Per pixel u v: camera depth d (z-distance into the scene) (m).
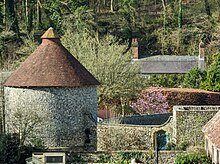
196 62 113.75
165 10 136.38
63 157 54.28
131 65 83.88
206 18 136.12
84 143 61.16
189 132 58.53
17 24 109.69
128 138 59.75
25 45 102.50
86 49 83.19
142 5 141.50
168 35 131.25
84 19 120.38
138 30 132.50
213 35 130.00
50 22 119.38
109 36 102.06
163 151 54.56
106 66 80.81
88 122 61.28
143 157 54.88
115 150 58.34
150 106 85.44
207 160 51.72
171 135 59.25
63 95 60.22
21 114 59.84
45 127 59.91
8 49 100.62
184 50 128.75
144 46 129.88
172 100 88.38
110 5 138.50
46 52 62.25
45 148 59.06
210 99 88.69
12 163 55.59
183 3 141.75
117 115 83.62
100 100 82.38
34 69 61.00
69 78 60.47
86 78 61.94
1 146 54.81
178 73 111.31
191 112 58.59
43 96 59.84
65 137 60.38
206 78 94.06
